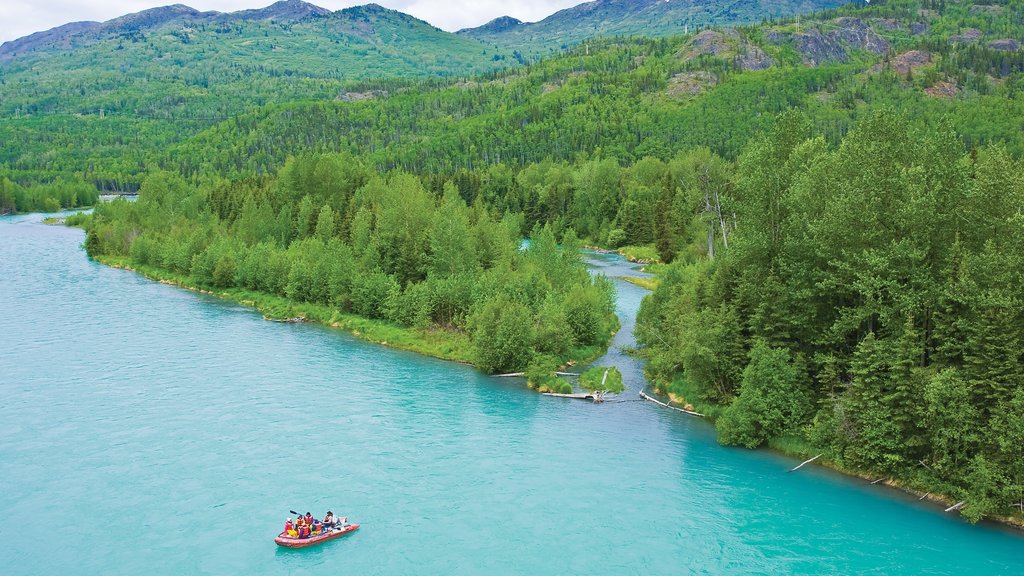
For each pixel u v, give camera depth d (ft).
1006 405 143.84
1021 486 138.00
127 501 146.61
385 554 129.29
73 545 130.31
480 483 158.10
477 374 243.40
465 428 191.21
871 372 163.63
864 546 134.31
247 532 135.95
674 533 138.21
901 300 161.89
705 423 198.59
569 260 347.97
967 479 143.54
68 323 297.94
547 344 253.24
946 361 159.53
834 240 179.93
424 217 355.77
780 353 183.73
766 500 152.46
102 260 467.52
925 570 126.72
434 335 282.56
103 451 169.99
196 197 551.18
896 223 170.71
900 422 158.30
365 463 166.81
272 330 299.17
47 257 481.05
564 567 125.90
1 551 127.85
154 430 183.52
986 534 139.03
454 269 321.32
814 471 166.81
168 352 258.57
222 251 395.34
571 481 160.15
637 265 464.24
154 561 125.70
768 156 231.91
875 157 179.01
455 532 137.18
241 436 180.96
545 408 209.15
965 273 155.63
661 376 228.84
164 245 438.81
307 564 125.80
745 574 125.18
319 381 229.25
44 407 198.08
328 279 334.85
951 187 168.25
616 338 291.38
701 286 230.27
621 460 172.14
